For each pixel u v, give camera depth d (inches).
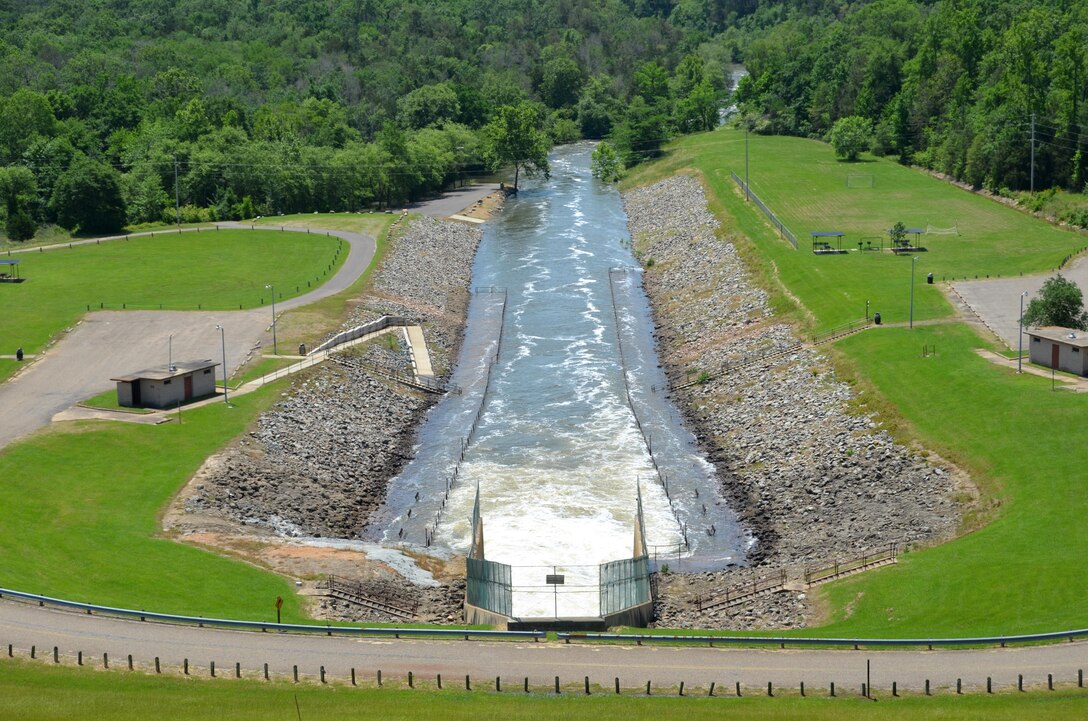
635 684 3353.8
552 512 5073.8
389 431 6112.2
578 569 4495.6
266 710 3184.1
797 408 5964.6
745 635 3690.9
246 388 6205.7
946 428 5319.9
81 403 5979.3
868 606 3988.7
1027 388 5561.0
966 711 3159.5
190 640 3617.1
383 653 3558.1
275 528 4845.0
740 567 4542.3
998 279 7564.0
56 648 3435.0
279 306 7770.7
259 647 3582.7
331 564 4446.4
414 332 7618.1
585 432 6033.5
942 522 4618.6
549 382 6835.6
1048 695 3230.8
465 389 6781.5
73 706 3174.2
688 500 5201.8
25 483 4948.3
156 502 4872.0
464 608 4131.4
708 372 6771.7
